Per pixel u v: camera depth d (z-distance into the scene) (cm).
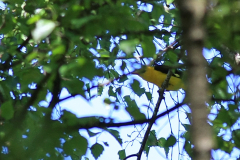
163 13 859
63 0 740
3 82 853
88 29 594
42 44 824
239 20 559
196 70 299
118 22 586
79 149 754
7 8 1004
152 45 579
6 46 800
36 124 691
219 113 819
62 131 696
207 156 281
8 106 674
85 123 747
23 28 828
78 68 612
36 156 646
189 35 305
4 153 630
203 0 323
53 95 755
